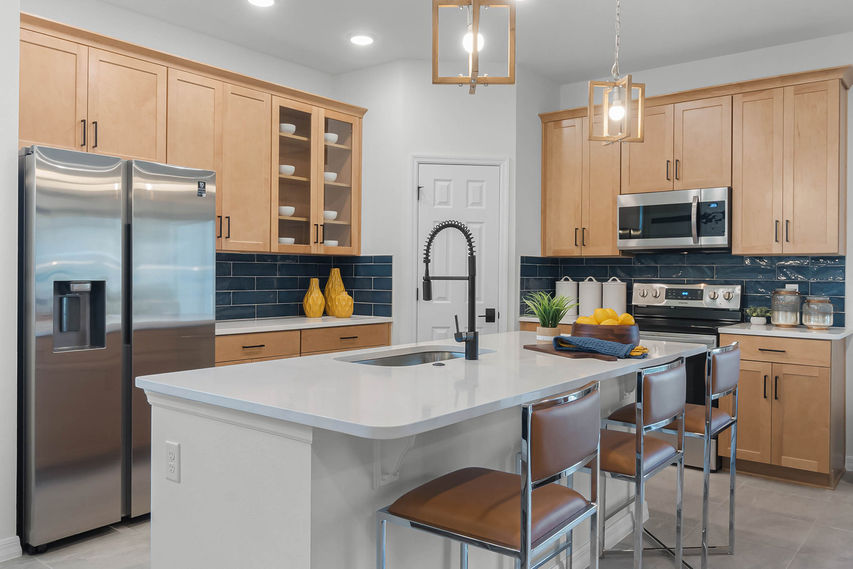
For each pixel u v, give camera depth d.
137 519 3.08
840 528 3.09
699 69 4.55
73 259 2.76
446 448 2.04
